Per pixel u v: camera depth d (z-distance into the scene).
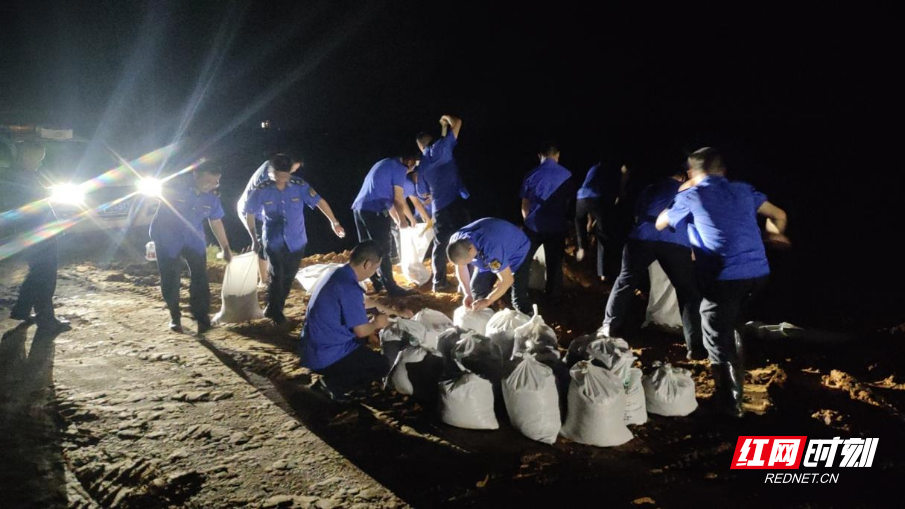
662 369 4.49
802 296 7.76
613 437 4.02
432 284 8.30
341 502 3.38
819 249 9.90
